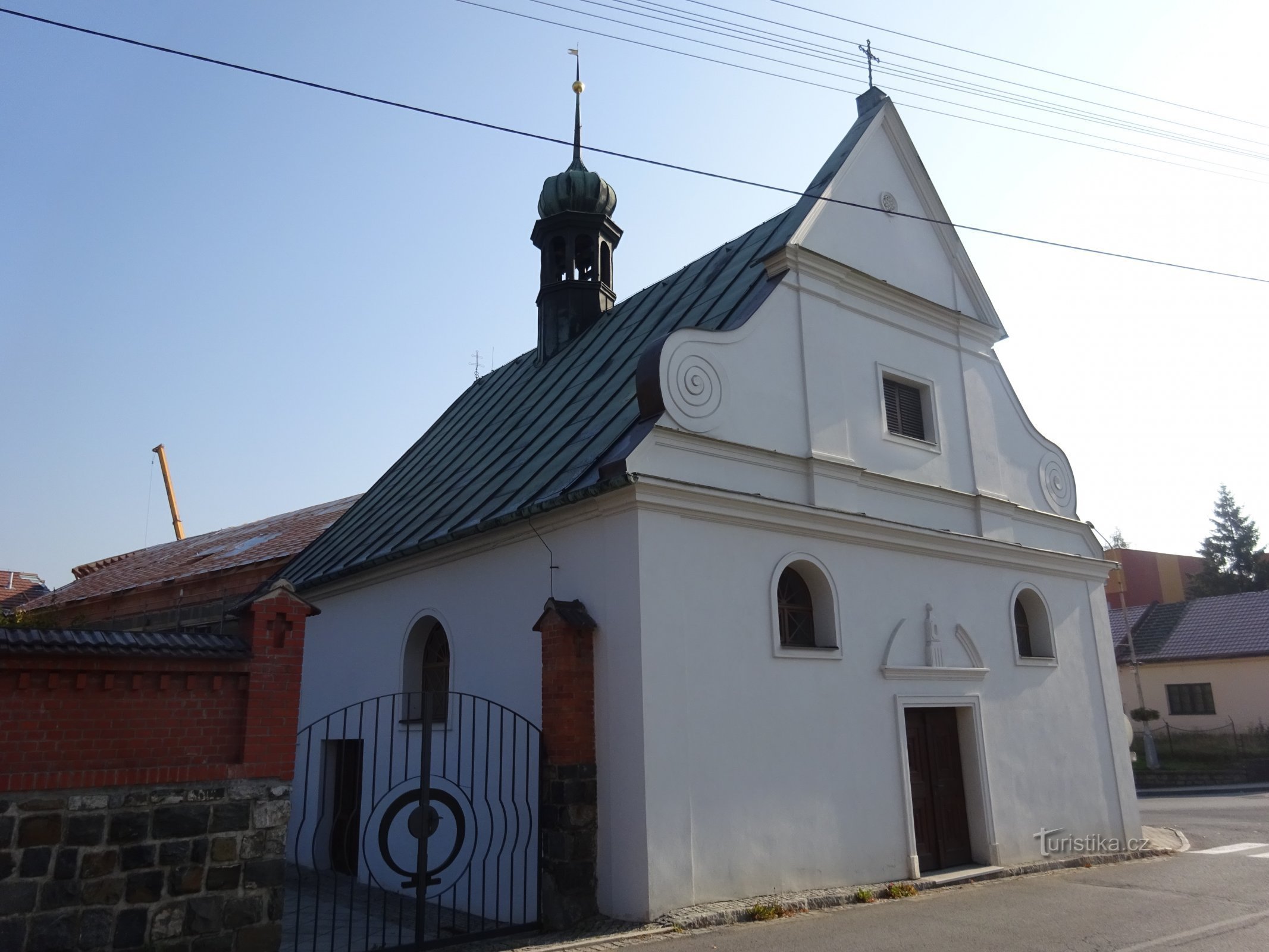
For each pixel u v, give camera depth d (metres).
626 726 9.87
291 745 8.11
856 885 11.09
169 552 29.84
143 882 7.21
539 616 11.43
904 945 8.44
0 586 36.47
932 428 14.55
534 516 11.43
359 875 14.05
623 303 18.27
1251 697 36.81
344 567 15.13
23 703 7.05
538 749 10.71
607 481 10.25
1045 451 16.73
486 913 11.20
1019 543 15.26
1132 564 59.06
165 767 7.49
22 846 6.80
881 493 13.22
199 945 7.35
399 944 9.12
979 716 13.52
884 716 12.16
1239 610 39.88
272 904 7.73
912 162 15.53
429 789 9.35
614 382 14.11
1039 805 14.05
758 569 11.22
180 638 7.91
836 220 13.98
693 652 10.30
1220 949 8.15
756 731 10.66
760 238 15.20
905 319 14.63
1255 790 29.59
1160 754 36.12
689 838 9.76
